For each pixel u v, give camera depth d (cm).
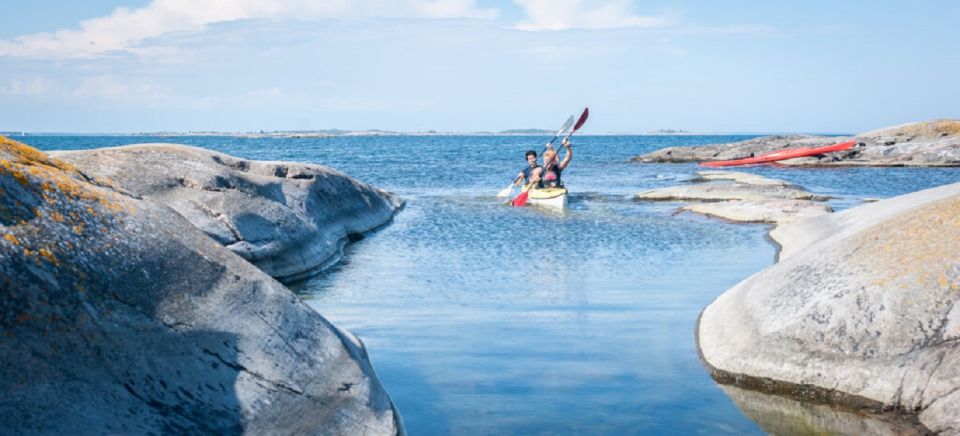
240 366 437
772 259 1141
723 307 710
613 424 529
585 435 512
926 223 606
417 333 755
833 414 545
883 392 538
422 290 955
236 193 1062
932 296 548
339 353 508
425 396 582
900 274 568
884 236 618
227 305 466
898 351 543
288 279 1016
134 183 994
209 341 434
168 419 381
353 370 500
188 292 451
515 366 652
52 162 468
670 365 652
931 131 4547
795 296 615
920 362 532
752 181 2431
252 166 1305
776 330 602
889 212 738
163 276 446
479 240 1384
